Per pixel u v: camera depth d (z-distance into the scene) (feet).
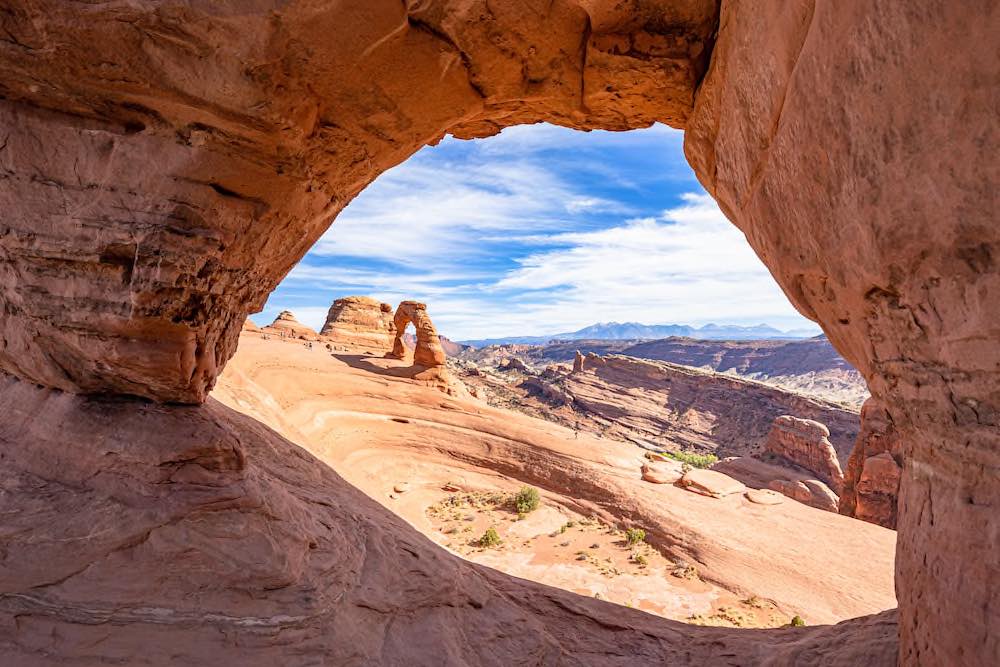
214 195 17.44
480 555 71.31
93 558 16.78
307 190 20.59
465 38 19.53
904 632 17.47
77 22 13.58
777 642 28.27
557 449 102.47
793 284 18.49
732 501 90.53
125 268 17.30
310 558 21.65
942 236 10.53
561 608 32.42
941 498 14.65
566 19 21.12
